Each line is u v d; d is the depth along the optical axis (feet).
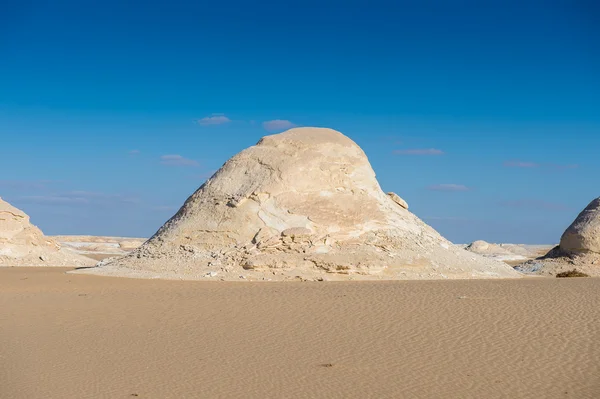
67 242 256.93
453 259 94.68
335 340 49.96
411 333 51.78
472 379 40.86
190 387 39.47
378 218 95.25
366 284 77.97
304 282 80.94
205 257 89.92
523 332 51.85
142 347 48.21
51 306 63.82
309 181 95.81
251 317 57.88
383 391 38.75
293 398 37.68
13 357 45.68
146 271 88.89
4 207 128.98
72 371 42.55
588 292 70.08
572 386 39.55
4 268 113.50
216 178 102.01
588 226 114.01
